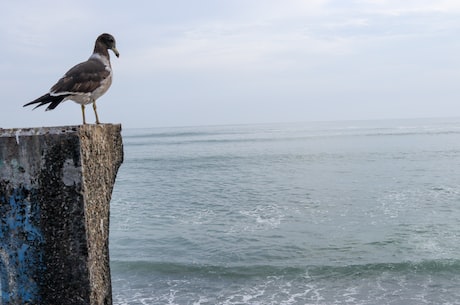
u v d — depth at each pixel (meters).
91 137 3.68
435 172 31.09
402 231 16.03
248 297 10.91
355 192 24.12
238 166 39.69
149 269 12.95
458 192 23.09
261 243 15.18
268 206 21.14
